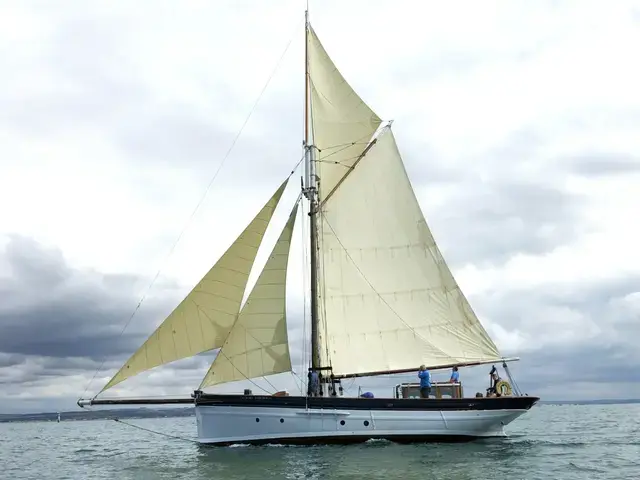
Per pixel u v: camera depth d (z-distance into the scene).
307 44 41.06
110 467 32.22
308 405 33.56
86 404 33.25
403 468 27.23
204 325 34.03
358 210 39.28
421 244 38.94
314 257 38.03
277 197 35.19
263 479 25.11
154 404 33.62
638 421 77.06
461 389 36.00
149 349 33.31
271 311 34.97
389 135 39.88
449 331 38.22
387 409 34.16
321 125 40.41
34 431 100.62
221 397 33.69
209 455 31.48
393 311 38.34
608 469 27.67
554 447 36.28
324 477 25.28
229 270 34.47
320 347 37.16
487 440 35.75
